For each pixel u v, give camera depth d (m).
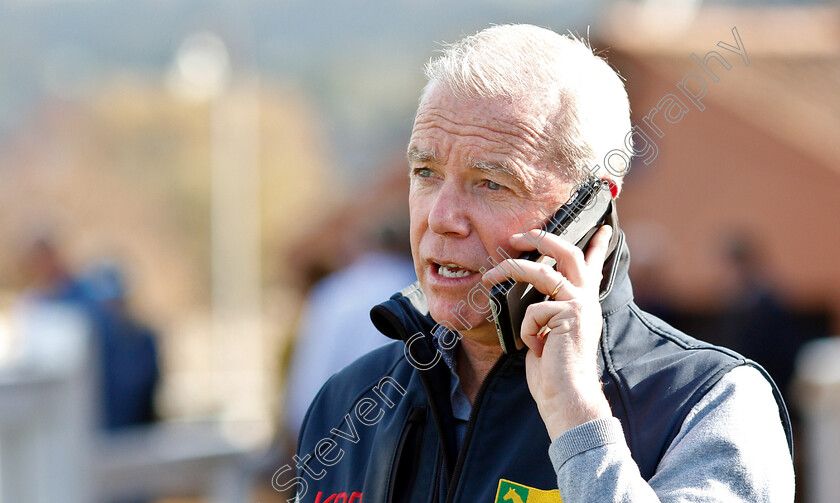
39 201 152.50
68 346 15.82
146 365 23.19
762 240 34.09
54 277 24.72
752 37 41.19
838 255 33.69
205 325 126.31
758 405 5.96
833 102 38.09
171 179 153.38
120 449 16.69
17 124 165.00
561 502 5.99
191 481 16.73
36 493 15.19
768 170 34.31
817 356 22.86
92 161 156.00
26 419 15.07
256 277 95.12
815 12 45.28
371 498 6.73
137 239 149.88
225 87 75.88
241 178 95.19
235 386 68.06
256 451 19.58
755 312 25.92
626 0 37.19
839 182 33.53
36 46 181.88
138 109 155.75
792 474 5.91
